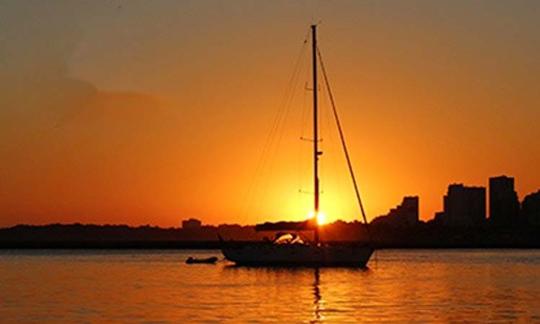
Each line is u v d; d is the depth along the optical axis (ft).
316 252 290.35
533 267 347.77
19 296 195.93
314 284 228.63
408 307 169.78
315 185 294.87
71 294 201.05
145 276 272.92
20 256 526.16
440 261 424.46
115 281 248.73
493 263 392.47
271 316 154.10
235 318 151.43
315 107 297.12
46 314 158.51
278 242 294.66
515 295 198.70
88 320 149.59
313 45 300.81
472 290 213.05
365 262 292.20
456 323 145.89
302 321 147.43
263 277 257.55
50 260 443.32
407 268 335.67
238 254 296.51
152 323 145.38
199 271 301.63
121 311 162.61
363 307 169.48
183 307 169.17
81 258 480.23
